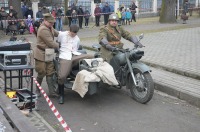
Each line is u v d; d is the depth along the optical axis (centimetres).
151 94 664
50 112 632
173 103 694
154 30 2003
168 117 612
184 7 3091
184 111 646
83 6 3016
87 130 554
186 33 1775
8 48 609
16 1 2370
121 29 766
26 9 2403
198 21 2775
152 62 1002
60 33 712
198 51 1185
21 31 2125
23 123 502
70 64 690
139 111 643
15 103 613
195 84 787
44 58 701
